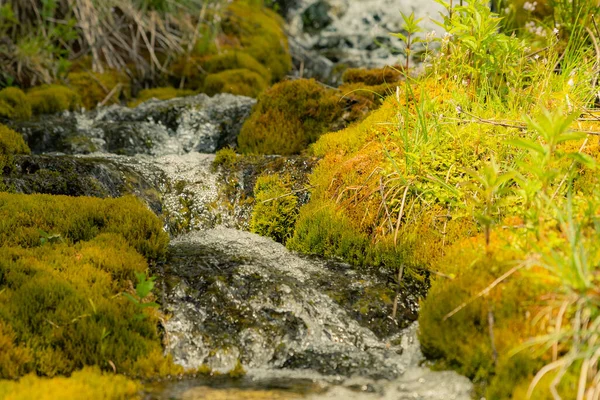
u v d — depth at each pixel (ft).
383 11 35.86
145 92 27.53
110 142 21.80
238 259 14.23
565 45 19.61
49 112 24.30
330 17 36.60
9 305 11.29
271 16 36.11
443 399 10.14
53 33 28.27
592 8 19.40
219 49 30.45
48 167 16.78
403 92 18.34
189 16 32.24
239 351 11.69
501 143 15.03
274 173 17.53
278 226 16.17
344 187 15.74
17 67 26.91
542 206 12.10
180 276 13.23
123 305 11.89
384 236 14.46
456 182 14.56
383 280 13.64
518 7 23.82
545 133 11.21
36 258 12.71
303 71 32.53
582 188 13.73
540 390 9.49
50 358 10.71
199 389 10.45
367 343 12.04
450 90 17.26
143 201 17.07
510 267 11.39
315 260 14.64
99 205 14.78
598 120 14.79
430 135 15.80
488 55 16.57
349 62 33.60
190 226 17.13
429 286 13.46
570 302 9.91
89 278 12.31
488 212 11.94
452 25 16.74
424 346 11.36
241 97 25.25
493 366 10.35
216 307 12.51
